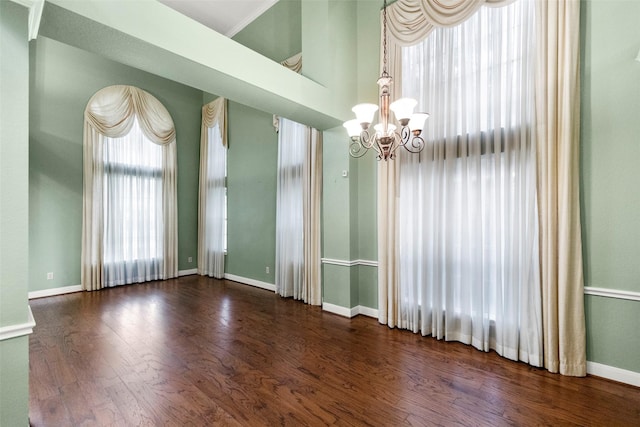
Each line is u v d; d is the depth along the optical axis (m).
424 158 3.28
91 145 5.31
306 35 3.88
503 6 2.69
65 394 2.21
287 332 3.40
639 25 2.23
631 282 2.28
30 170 4.79
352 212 3.91
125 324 3.64
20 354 1.69
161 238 6.17
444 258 3.19
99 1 1.93
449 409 2.04
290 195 4.82
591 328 2.43
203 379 2.42
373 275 3.88
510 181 2.75
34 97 4.82
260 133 5.55
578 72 2.41
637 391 2.21
